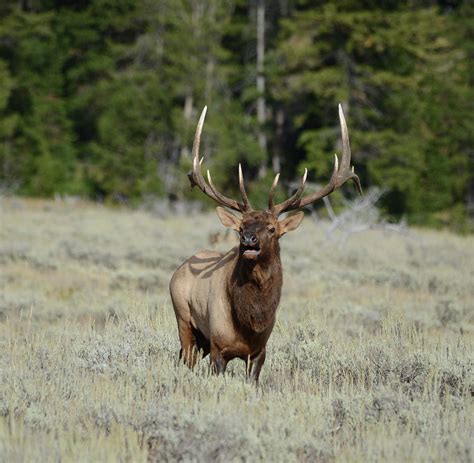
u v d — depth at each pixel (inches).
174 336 923.4
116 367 784.3
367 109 4008.4
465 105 4050.2
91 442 571.8
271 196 768.9
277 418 623.5
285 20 3966.5
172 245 2333.9
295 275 1825.8
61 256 2064.5
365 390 737.0
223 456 566.6
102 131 4229.8
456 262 2144.4
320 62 3959.2
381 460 563.5
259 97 4475.9
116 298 1429.6
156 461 569.6
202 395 684.7
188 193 4074.8
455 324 1274.6
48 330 1120.2
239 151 4249.5
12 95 4576.8
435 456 569.6
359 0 3826.3
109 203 4276.6
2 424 597.6
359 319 1285.7
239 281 720.3
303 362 855.1
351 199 3949.3
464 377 780.0
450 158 4074.8
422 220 3978.8
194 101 4424.2
